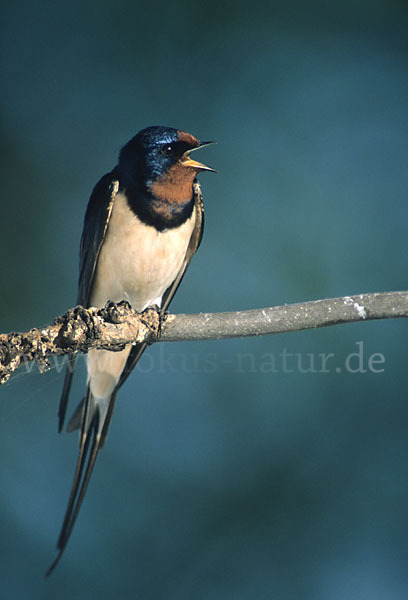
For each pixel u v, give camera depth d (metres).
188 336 3.52
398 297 3.52
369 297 3.52
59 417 3.58
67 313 3.52
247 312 3.52
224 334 3.52
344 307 3.52
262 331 3.52
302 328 3.52
